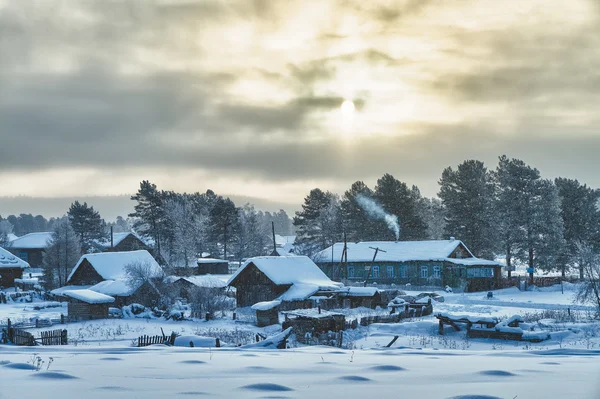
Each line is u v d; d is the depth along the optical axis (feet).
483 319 126.41
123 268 241.96
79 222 406.00
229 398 32.81
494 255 339.57
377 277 298.76
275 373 43.86
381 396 34.32
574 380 41.39
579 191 319.47
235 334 144.66
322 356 58.08
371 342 123.95
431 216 506.07
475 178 346.74
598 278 162.50
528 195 289.74
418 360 55.21
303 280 225.97
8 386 35.14
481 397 33.22
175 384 37.11
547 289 265.95
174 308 204.74
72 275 256.11
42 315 199.21
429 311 189.67
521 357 60.80
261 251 464.65
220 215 435.12
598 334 118.42
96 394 33.09
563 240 285.23
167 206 421.59
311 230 436.35
